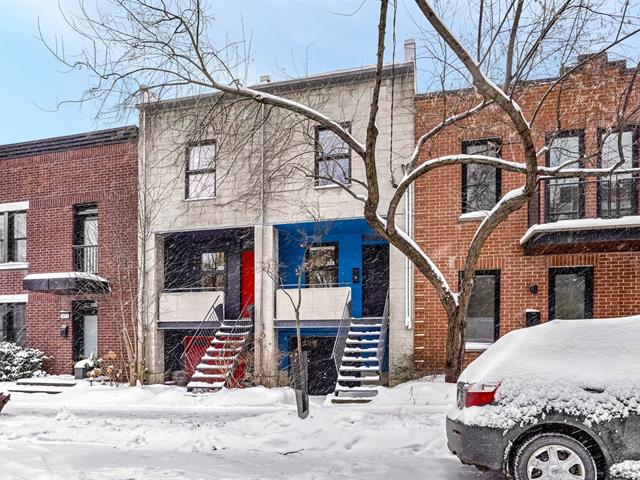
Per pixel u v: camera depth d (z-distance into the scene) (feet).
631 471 14.53
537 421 15.39
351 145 25.88
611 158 36.76
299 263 51.83
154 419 30.71
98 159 53.26
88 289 49.85
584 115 38.42
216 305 48.11
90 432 26.81
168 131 47.83
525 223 40.11
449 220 41.81
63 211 54.49
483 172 42.09
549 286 40.01
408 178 25.84
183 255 54.75
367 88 43.80
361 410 29.22
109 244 51.80
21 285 55.83
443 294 29.35
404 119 42.86
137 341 48.57
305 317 45.27
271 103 26.37
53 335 53.78
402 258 42.63
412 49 44.34
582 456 14.99
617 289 38.27
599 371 15.58
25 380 49.62
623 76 37.70
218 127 41.29
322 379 51.75
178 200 48.83
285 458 20.59
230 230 49.06
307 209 42.60
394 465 18.79
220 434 25.25
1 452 21.72
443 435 22.62
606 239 35.14
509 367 16.42
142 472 18.43
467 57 19.74
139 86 26.37
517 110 20.76
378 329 45.27
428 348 41.57
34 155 56.18
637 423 14.76
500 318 40.55
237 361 45.09
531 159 22.53
